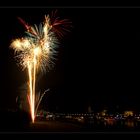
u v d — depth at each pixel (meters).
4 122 32.22
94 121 56.25
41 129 31.69
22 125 33.50
